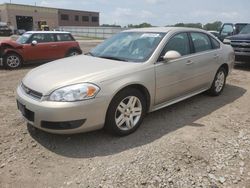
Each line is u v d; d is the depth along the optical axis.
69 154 3.70
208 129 4.48
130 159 3.53
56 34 11.98
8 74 9.44
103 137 4.15
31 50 11.12
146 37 4.97
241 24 14.87
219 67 6.14
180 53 5.04
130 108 4.20
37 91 3.77
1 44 10.48
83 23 83.06
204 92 6.42
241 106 5.68
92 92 3.67
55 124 3.63
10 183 3.13
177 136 4.19
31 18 67.31
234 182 3.12
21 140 4.06
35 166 3.45
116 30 42.59
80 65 4.34
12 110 5.30
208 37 5.96
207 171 3.30
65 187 3.05
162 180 3.12
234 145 3.94
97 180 3.13
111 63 4.38
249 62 10.02
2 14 64.31
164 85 4.66
